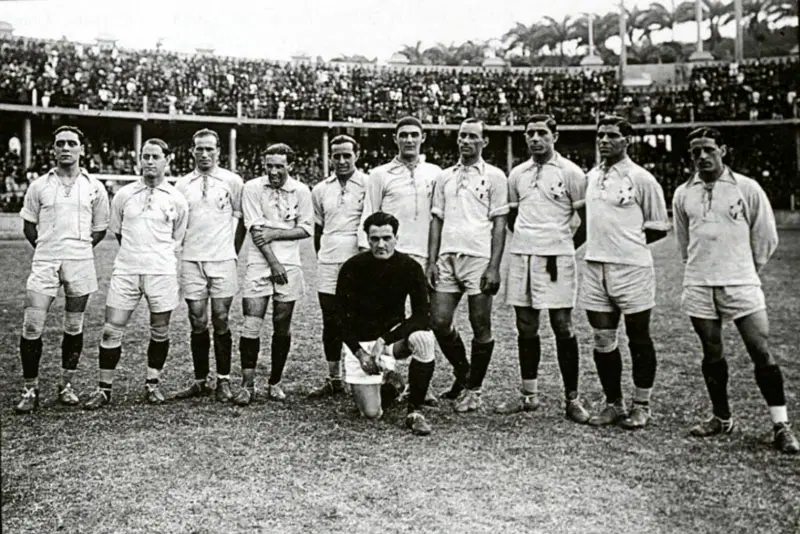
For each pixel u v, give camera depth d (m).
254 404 6.08
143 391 6.50
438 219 6.02
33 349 5.86
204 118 35.91
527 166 5.74
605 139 5.32
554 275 5.55
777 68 38.84
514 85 43.12
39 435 5.18
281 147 6.15
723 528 3.62
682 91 40.06
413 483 4.24
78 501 4.00
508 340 8.86
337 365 6.39
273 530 3.63
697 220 5.07
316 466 4.54
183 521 3.75
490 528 3.63
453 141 41.56
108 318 6.04
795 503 3.92
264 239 6.07
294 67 41.66
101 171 33.47
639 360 5.34
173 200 6.09
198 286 6.20
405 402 6.14
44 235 5.98
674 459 4.63
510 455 4.73
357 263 5.60
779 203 33.94
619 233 5.31
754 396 6.18
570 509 3.86
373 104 40.56
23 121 32.62
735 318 4.98
